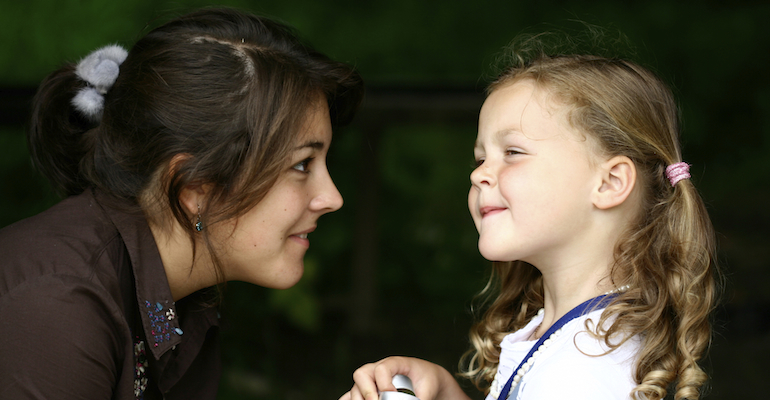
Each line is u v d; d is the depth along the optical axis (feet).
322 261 22.35
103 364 4.19
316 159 5.11
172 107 4.55
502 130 4.45
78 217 4.65
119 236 4.69
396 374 4.61
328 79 5.00
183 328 5.35
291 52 4.95
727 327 19.45
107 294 4.27
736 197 30.32
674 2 24.64
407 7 21.89
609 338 4.08
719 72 26.09
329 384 15.87
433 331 20.76
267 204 4.81
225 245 4.91
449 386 5.00
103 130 4.77
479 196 4.56
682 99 25.76
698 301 4.32
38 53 14.05
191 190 4.76
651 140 4.47
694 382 4.11
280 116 4.59
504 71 4.95
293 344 18.25
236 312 13.78
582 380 3.84
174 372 5.20
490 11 22.40
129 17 14.17
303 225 5.13
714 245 4.58
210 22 4.95
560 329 4.29
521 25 22.24
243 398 13.20
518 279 5.39
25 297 4.03
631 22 23.70
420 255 25.50
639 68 4.78
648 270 4.35
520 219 4.30
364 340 19.67
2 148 14.71
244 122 4.58
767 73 26.03
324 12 20.62
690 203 4.44
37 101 4.98
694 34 24.77
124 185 4.72
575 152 4.29
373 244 20.89
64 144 4.99
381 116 18.08
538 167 4.27
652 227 4.45
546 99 4.40
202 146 4.58
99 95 4.83
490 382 5.41
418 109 17.16
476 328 5.54
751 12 25.23
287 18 19.07
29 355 3.96
